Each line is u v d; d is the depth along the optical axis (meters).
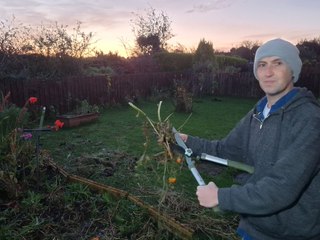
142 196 3.53
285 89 1.41
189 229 2.76
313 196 1.26
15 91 8.58
